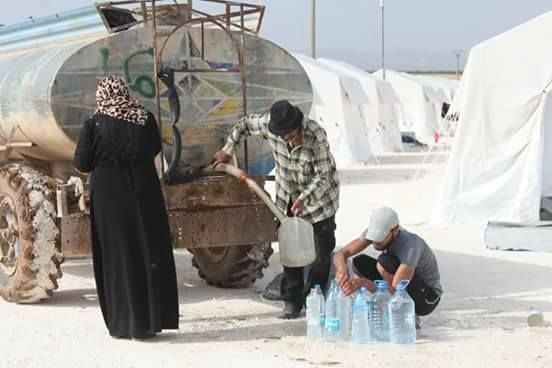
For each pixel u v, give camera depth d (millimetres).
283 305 7898
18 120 7918
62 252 7465
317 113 26578
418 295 6609
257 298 8273
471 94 13055
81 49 7379
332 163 7168
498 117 12898
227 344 6453
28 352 6250
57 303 7953
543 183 13734
